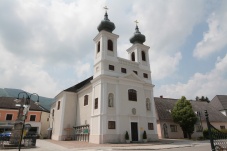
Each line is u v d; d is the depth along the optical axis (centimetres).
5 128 4262
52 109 4525
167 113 4006
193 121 3559
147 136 2969
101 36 3181
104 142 2569
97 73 3045
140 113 3039
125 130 2778
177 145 2252
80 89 3669
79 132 3297
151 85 3375
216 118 4553
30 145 2059
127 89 3038
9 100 4741
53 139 3809
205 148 1897
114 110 2803
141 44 3647
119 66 3136
